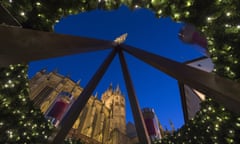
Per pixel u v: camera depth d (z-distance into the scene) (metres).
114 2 5.12
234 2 3.85
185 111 11.05
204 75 3.05
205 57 11.66
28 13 4.23
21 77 5.96
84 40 3.96
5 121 6.10
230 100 2.56
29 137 7.03
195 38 9.62
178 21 4.59
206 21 4.29
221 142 6.30
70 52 3.38
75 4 4.55
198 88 3.10
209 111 6.30
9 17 3.08
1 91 5.62
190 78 3.04
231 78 4.82
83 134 47.12
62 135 5.26
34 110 7.19
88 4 4.77
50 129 7.88
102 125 60.16
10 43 2.13
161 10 4.46
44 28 4.54
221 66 4.95
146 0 4.74
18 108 6.31
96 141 49.44
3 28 2.17
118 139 55.12
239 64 4.57
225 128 5.95
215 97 2.87
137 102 6.52
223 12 4.00
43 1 4.21
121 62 7.29
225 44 4.46
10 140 6.42
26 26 4.35
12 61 2.31
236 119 5.45
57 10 4.48
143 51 4.77
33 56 2.51
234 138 5.86
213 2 3.96
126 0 5.04
